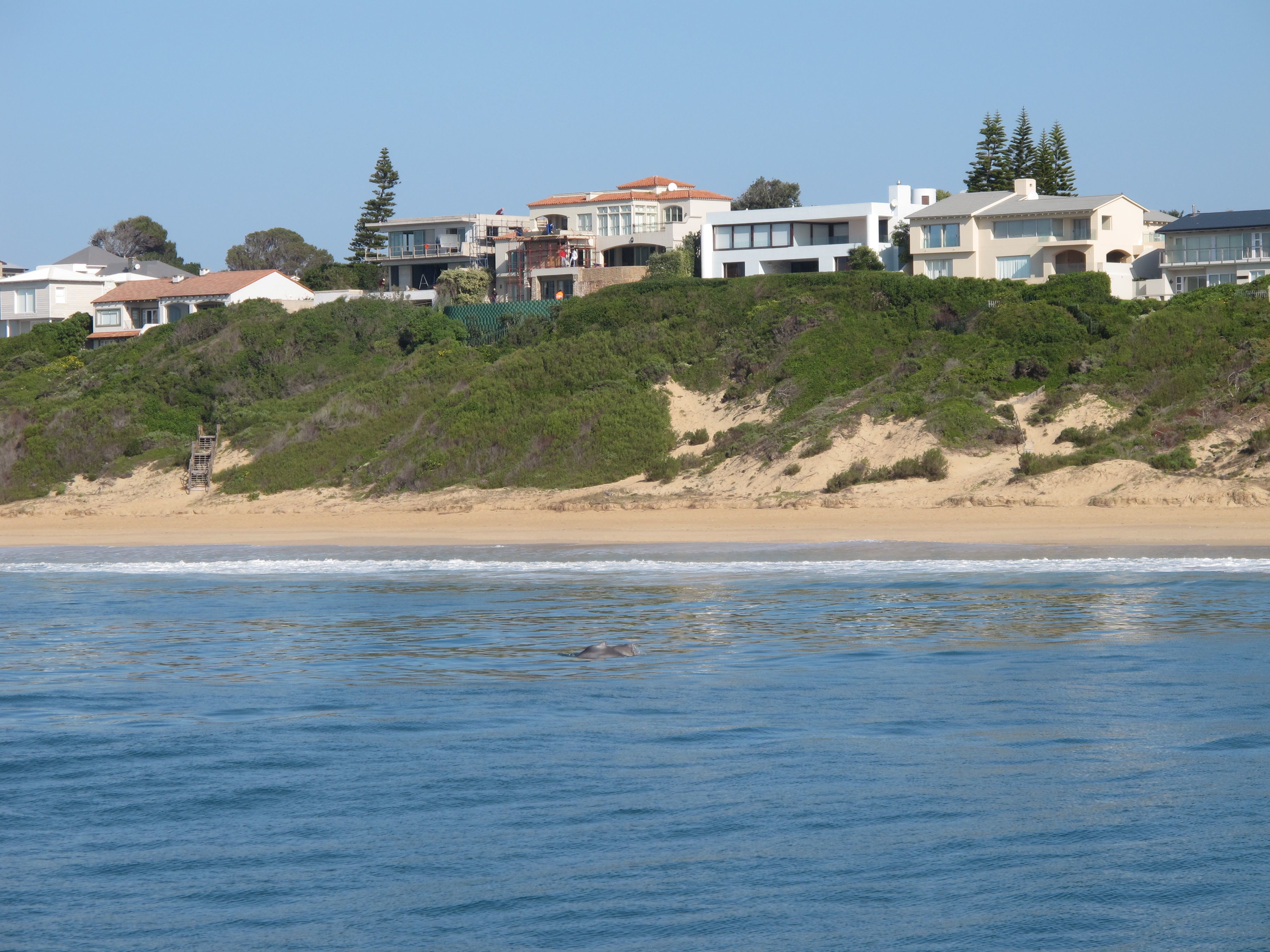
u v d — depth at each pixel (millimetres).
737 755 28062
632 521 80562
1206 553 60031
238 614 50844
